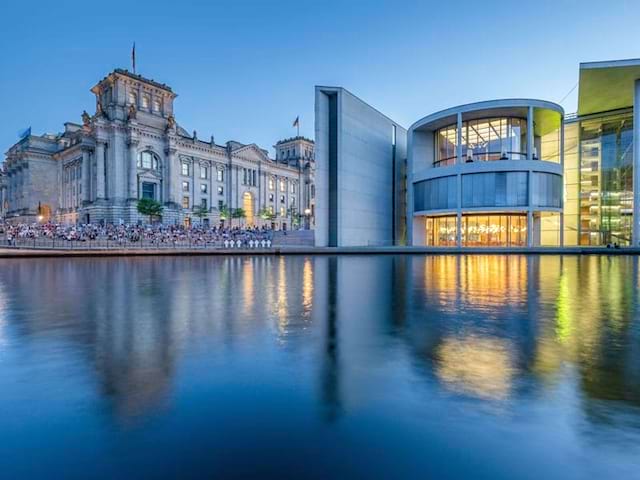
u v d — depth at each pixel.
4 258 26.03
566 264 21.94
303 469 2.56
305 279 13.99
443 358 4.79
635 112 38.81
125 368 4.46
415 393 3.74
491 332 6.07
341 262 23.97
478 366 4.49
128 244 38.72
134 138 68.69
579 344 5.39
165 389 3.86
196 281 13.34
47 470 2.56
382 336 5.84
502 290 10.95
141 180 70.19
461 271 17.36
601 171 45.88
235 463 2.63
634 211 38.56
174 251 30.78
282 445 2.86
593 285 12.10
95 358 4.82
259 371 4.35
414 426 3.11
